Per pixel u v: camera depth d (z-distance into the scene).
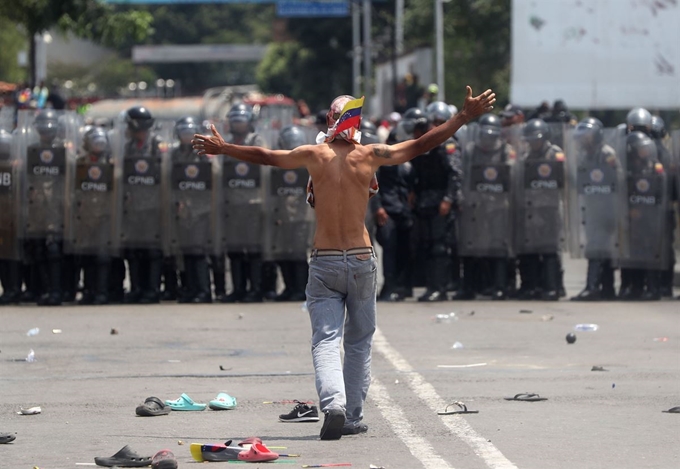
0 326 40.78
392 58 119.00
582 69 71.75
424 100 82.50
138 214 47.16
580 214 47.94
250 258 48.06
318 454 21.88
